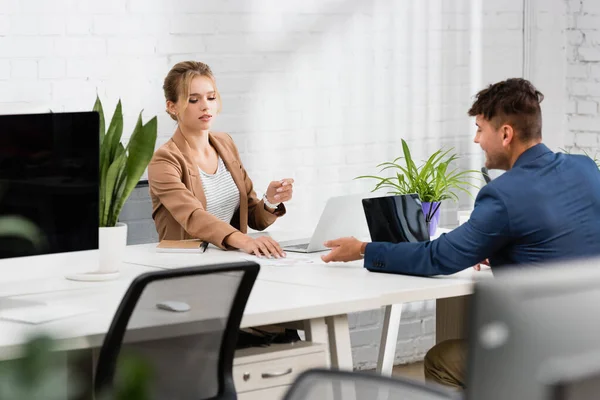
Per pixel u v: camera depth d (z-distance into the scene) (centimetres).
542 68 570
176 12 461
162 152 394
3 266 344
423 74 538
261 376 278
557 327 110
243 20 479
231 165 416
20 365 92
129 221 447
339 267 349
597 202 313
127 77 450
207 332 247
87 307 277
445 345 355
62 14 432
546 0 568
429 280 323
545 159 316
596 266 119
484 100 324
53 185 291
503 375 110
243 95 482
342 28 510
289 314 280
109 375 232
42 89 430
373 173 525
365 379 202
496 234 311
